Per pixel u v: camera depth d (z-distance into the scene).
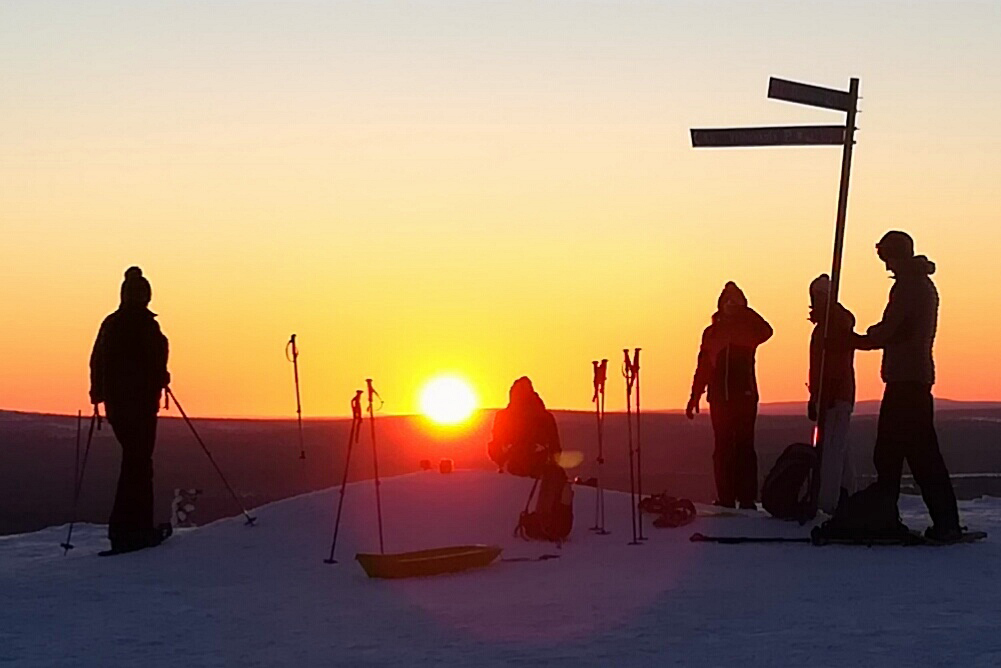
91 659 8.99
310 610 10.59
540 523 13.65
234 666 8.61
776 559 12.45
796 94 13.91
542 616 9.98
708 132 14.03
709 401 15.82
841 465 14.42
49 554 14.91
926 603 10.12
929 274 13.25
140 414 14.24
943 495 13.15
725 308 15.70
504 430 16.19
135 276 14.45
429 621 9.93
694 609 10.08
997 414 71.31
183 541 14.34
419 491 15.16
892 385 13.14
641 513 14.44
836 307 13.84
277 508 15.15
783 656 8.41
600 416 14.84
